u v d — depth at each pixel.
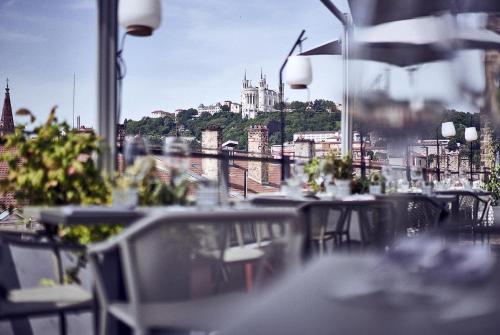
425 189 4.96
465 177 8.23
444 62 2.29
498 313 0.66
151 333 1.45
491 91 2.23
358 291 0.70
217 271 2.12
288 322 0.69
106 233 2.40
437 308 0.67
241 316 0.73
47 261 2.24
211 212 1.50
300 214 1.60
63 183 2.47
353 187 4.49
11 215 2.56
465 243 0.82
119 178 2.52
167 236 1.75
